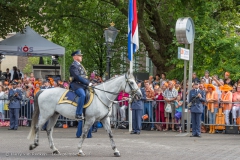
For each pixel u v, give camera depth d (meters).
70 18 32.81
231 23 30.41
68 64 44.19
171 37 31.14
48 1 29.72
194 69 27.80
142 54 37.38
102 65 39.53
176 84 24.55
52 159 14.52
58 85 25.94
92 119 15.47
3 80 31.78
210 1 28.73
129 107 22.81
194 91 21.08
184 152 16.09
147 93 24.55
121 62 38.31
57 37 35.75
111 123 25.33
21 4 30.06
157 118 24.11
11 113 24.80
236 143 18.64
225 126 22.55
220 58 27.56
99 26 34.69
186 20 21.84
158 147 17.41
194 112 20.92
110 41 24.72
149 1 29.33
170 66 30.98
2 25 31.50
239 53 27.70
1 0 29.14
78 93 15.44
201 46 27.50
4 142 18.89
